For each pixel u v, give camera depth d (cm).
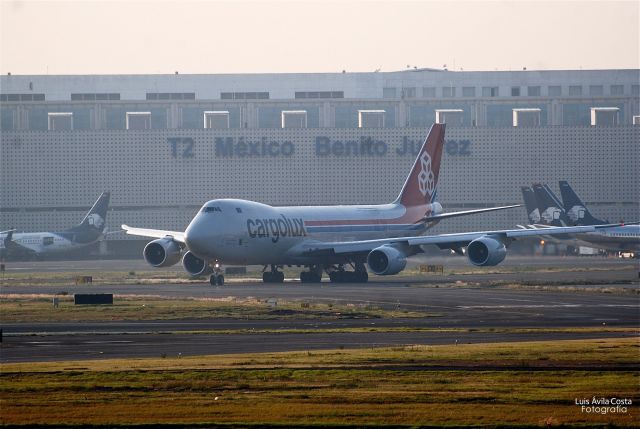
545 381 13438
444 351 16425
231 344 18238
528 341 18350
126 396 12531
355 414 11438
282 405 11925
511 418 11225
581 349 16475
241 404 11994
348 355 16038
